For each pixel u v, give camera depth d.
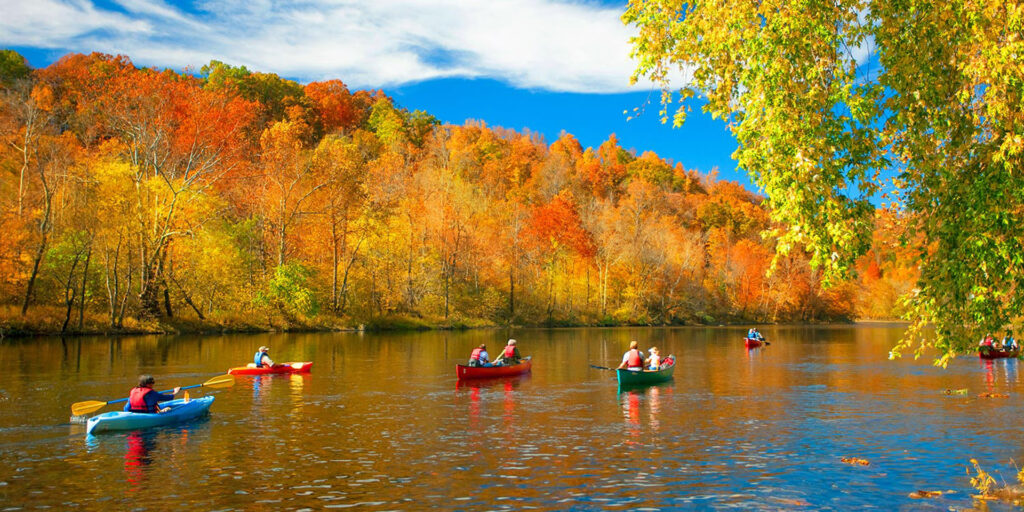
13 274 43.31
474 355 26.92
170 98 61.12
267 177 60.50
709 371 29.38
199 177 56.62
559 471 12.12
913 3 9.13
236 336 48.06
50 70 88.00
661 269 89.50
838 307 102.38
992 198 8.50
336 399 20.53
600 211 103.75
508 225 85.44
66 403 18.78
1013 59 8.18
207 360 30.44
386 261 65.56
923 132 9.45
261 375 26.28
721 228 115.50
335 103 128.88
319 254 67.69
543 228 89.88
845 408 19.02
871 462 12.85
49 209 43.81
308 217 63.19
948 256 8.91
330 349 39.16
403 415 17.78
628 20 11.06
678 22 10.63
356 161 62.56
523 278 80.62
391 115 133.38
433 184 85.38
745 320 98.81
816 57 9.48
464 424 16.52
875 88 9.28
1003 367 30.12
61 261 43.88
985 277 8.54
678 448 13.96
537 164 139.12
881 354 39.38
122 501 10.27
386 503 10.27
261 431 15.53
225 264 52.59
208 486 11.09
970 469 12.41
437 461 12.78
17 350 33.16
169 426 16.08
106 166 49.47
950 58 9.25
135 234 47.78
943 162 9.42
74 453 13.30
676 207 126.69
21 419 16.53
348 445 14.15
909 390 22.77
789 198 8.92
